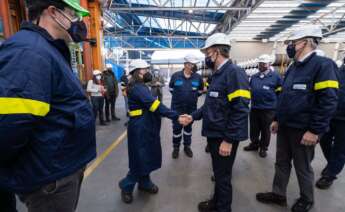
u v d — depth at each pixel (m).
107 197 1.86
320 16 6.54
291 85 1.50
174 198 1.86
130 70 1.69
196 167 2.48
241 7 6.10
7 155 0.64
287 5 5.56
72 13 0.81
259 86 2.71
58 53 0.77
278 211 1.66
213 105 1.39
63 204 0.81
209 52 1.40
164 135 3.88
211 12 8.62
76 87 0.78
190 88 2.72
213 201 1.64
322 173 2.15
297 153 1.53
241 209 1.70
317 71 1.36
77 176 0.86
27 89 0.61
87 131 0.84
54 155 0.72
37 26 0.73
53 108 0.71
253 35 9.09
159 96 4.97
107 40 13.55
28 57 0.63
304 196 1.57
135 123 1.68
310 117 1.42
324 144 2.14
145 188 1.93
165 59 12.50
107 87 4.68
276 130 1.83
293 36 1.46
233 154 1.42
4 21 2.36
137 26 11.41
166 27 11.84
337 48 7.19
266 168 2.45
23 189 0.71
